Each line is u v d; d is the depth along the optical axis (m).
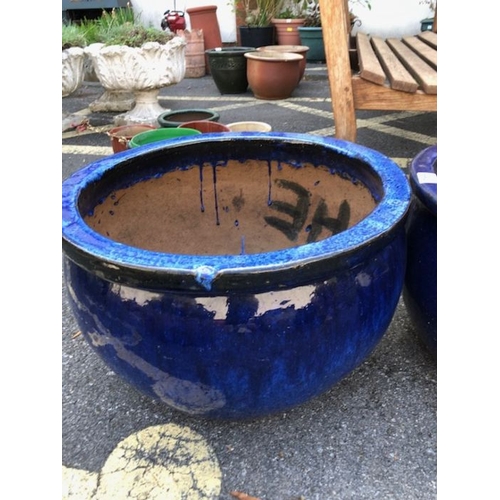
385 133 3.01
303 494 0.93
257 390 0.82
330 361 0.83
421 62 2.38
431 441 1.02
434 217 1.01
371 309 0.85
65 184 1.03
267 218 1.38
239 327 0.76
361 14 5.31
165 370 0.81
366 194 1.15
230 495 0.93
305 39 5.45
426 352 1.26
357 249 0.77
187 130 1.94
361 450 1.01
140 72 3.19
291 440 1.03
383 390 1.15
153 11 5.56
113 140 2.23
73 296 0.89
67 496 0.95
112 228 1.19
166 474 0.98
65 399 1.16
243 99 4.11
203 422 1.09
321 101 3.92
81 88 4.66
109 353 0.88
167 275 0.72
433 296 1.03
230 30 5.62
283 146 1.27
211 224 1.39
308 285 0.77
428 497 0.92
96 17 5.73
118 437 1.06
